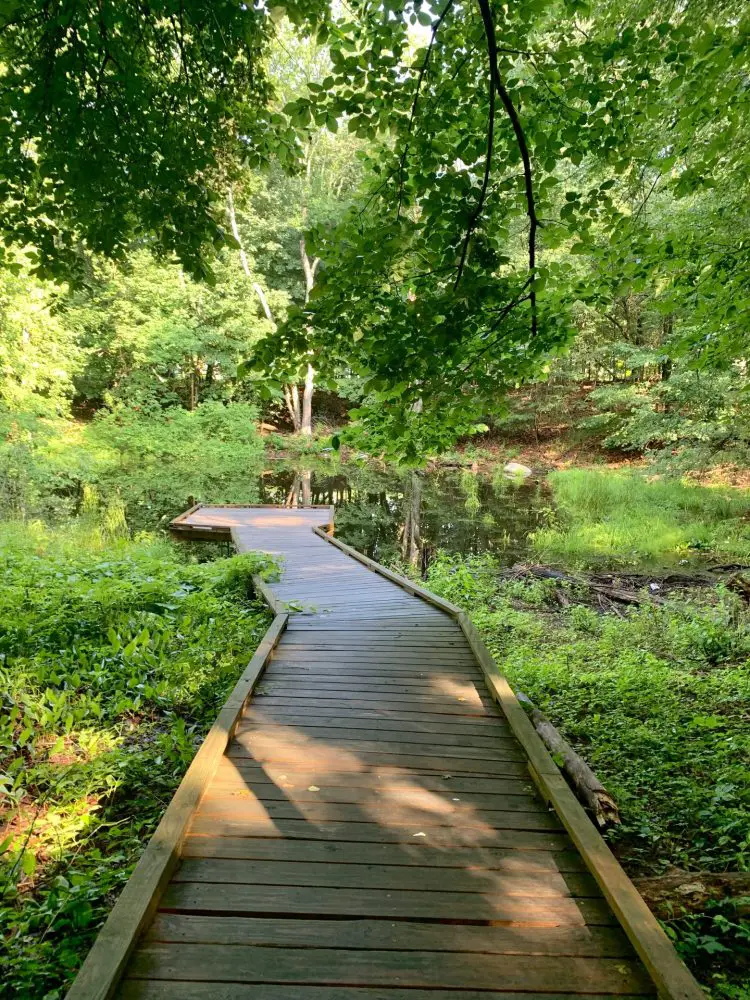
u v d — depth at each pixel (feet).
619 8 16.31
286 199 85.25
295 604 22.56
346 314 12.36
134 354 74.54
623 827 11.78
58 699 14.10
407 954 7.02
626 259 15.69
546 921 7.58
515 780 11.05
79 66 11.75
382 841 9.12
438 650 18.07
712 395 47.11
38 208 14.06
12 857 9.83
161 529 43.96
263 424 95.14
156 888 7.59
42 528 39.68
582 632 26.66
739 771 13.47
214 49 13.80
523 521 51.83
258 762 11.41
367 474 76.89
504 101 10.26
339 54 11.72
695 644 23.90
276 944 7.08
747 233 16.17
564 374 78.79
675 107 15.02
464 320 11.63
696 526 45.75
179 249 14.11
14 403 51.90
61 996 7.45
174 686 16.33
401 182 12.54
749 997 7.86
